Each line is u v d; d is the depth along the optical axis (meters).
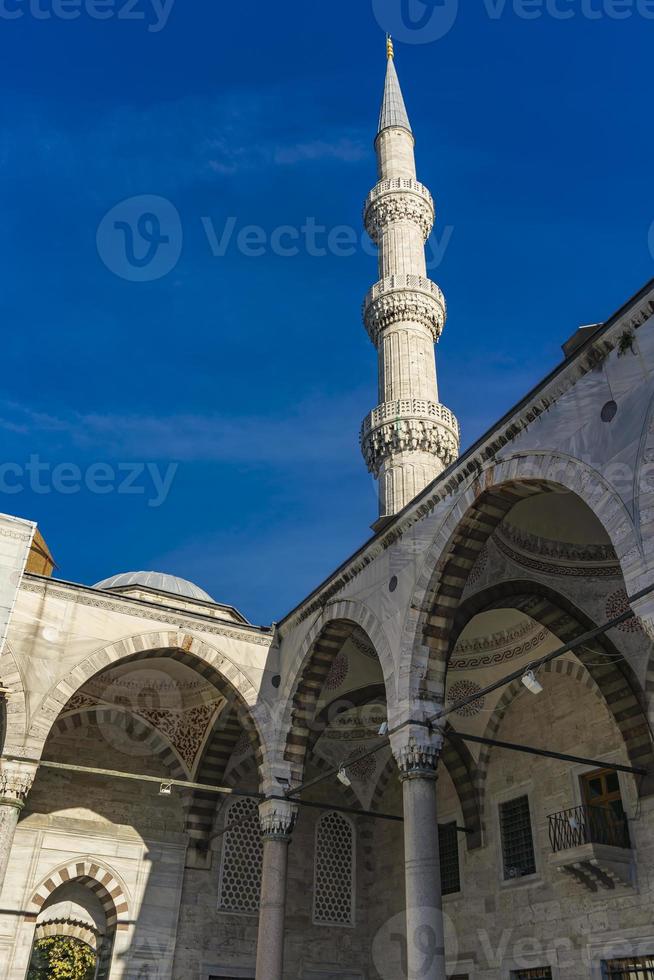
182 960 19.89
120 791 20.98
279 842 17.11
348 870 22.66
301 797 22.66
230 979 20.28
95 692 20.89
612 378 10.99
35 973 18.98
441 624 14.38
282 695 18.44
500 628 18.98
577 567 16.77
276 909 16.42
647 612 9.51
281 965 15.98
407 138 36.09
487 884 18.92
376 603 15.67
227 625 19.17
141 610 18.45
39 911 19.00
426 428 27.11
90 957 19.47
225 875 21.25
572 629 16.89
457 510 13.84
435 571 14.16
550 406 12.02
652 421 10.14
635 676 16.12
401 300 29.75
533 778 18.53
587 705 17.67
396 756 13.81
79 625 17.69
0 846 15.30
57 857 19.62
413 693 13.93
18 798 15.77
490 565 16.36
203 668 18.91
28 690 16.58
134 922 19.78
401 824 22.33
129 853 20.42
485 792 19.80
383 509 26.59
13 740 16.06
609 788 16.67
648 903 15.05
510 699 19.64
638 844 15.58
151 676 20.94
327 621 17.33
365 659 20.45
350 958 21.62
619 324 10.98
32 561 24.45
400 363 28.84
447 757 20.45
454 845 20.36
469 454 13.57
